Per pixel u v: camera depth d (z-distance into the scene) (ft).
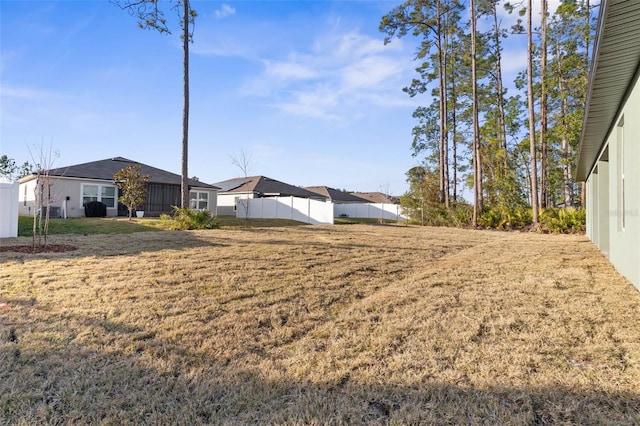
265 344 10.75
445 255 28.63
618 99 18.13
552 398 7.57
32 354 9.44
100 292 15.25
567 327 11.71
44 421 6.86
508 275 20.16
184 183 48.37
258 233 40.27
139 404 7.52
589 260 25.21
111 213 61.21
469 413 7.16
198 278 18.22
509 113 83.97
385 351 10.18
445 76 80.94
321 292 16.39
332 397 7.89
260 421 7.03
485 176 82.64
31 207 61.41
